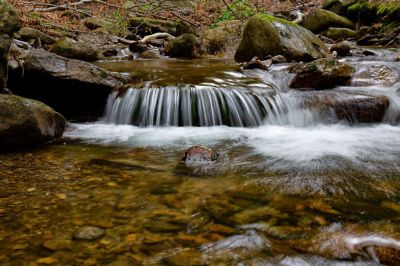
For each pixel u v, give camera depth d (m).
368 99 5.86
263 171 3.52
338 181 3.25
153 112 5.70
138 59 10.38
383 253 2.07
